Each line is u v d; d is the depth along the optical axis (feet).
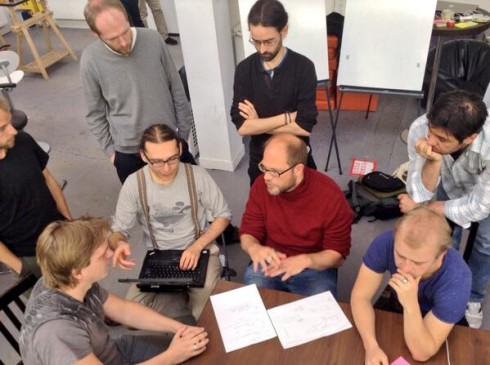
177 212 6.79
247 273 6.64
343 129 12.66
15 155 6.24
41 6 17.01
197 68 10.07
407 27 10.18
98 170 12.04
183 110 8.27
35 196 6.42
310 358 4.48
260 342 4.69
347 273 8.47
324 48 10.45
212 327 4.91
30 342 4.36
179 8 9.38
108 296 5.44
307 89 7.05
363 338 4.56
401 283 4.30
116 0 6.67
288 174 5.73
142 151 6.23
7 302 5.15
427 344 4.26
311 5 10.11
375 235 9.26
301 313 4.96
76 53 18.72
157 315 5.49
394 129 12.47
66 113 14.67
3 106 5.82
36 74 17.39
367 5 10.24
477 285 7.00
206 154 11.43
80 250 4.40
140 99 7.47
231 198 10.60
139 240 9.70
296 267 5.89
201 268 6.51
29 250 6.58
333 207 6.10
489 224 6.34
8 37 20.58
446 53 11.66
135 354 5.70
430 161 5.84
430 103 11.55
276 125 7.18
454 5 12.27
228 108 10.64
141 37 7.25
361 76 10.84
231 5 10.68
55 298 4.55
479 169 5.87
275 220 6.39
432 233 4.16
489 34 13.38
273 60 6.97
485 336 4.51
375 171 10.22
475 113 5.03
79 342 4.42
